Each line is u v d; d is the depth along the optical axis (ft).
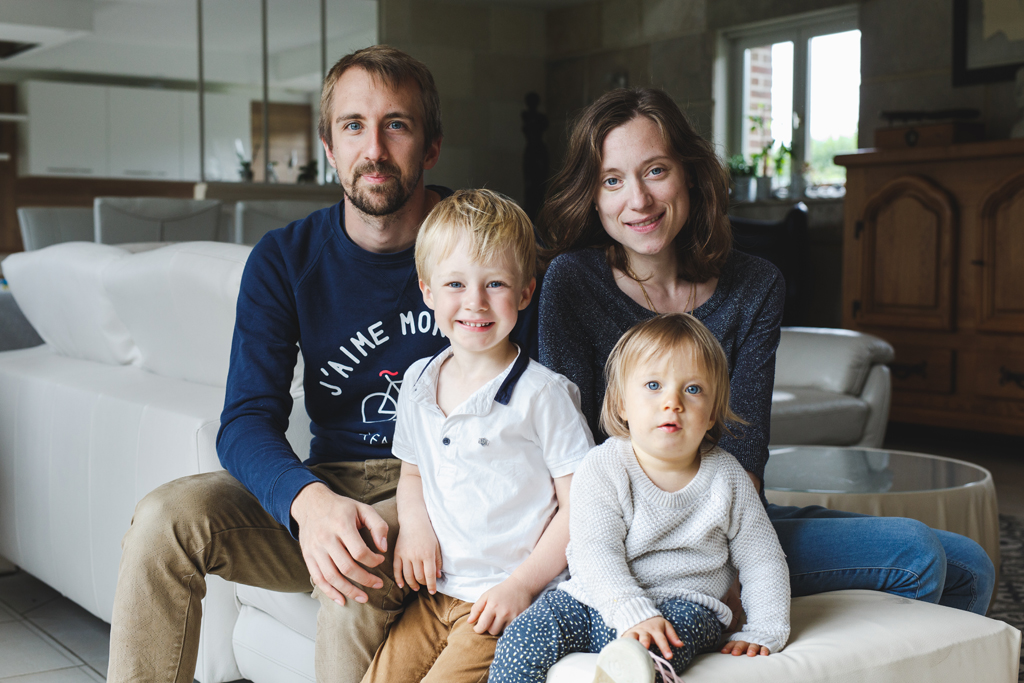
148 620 4.41
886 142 15.11
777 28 20.40
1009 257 13.17
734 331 5.13
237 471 4.70
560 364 4.99
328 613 4.42
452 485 4.43
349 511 4.28
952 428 15.81
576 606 3.98
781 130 20.63
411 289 5.31
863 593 4.58
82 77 26.68
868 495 6.66
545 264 5.37
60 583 7.30
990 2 15.75
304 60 23.41
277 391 5.11
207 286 5.97
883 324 14.73
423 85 5.32
